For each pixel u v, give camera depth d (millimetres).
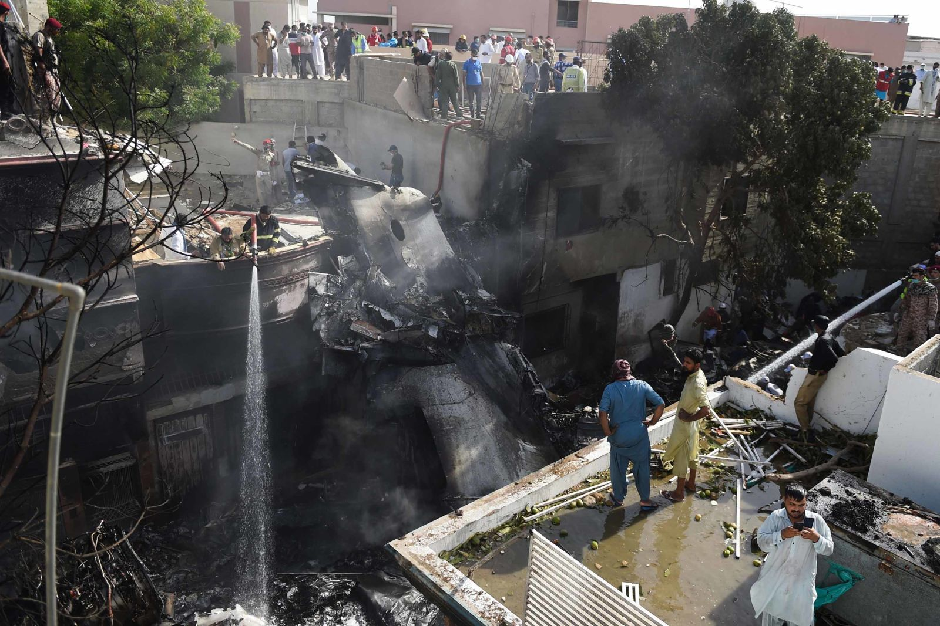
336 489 15516
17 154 9734
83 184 10359
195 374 14109
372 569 13227
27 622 8070
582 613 5199
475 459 13570
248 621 10836
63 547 8938
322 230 16266
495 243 17109
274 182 20016
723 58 17359
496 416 14312
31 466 11125
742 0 17156
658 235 20203
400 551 6383
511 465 13695
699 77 17328
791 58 17641
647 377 21391
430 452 14156
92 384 11562
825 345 8328
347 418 15836
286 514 14695
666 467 8133
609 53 17891
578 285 20688
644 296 21625
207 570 13062
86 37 16016
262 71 23250
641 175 19594
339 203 15508
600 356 21438
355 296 14492
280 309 14477
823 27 37000
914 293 10867
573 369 21516
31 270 10336
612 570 6480
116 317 11430
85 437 11875
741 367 20297
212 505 14711
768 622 5641
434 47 26203
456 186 18250
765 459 8281
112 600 8688
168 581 12570
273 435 15680
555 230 18062
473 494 13148
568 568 5293
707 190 21000
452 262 15773
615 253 19953
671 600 6152
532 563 5555
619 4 36656
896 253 26297
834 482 6691
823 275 20469
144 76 17406
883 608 5820
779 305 24875
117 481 12750
